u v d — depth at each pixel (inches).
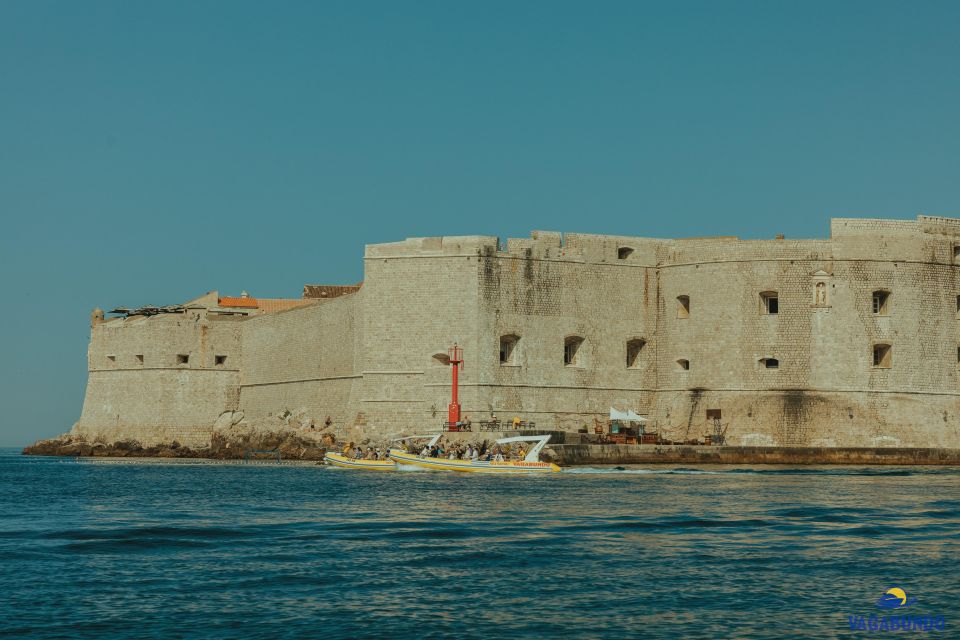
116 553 1854.1
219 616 1423.5
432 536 2025.1
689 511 2386.8
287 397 4879.4
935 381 4114.2
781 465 3944.4
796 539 1985.7
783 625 1396.4
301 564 1749.5
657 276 4274.1
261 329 5128.0
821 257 4069.9
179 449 5118.1
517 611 1453.0
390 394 4077.3
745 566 1731.1
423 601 1501.0
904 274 4092.0
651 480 3238.2
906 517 2284.7
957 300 4192.9
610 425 4131.4
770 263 4082.2
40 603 1486.2
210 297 5674.2
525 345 4084.6
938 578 1649.9
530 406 4077.3
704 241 4288.9
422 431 4028.1
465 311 4023.1
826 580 1632.6
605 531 2081.7
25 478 3597.4
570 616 1428.4
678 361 4202.8
